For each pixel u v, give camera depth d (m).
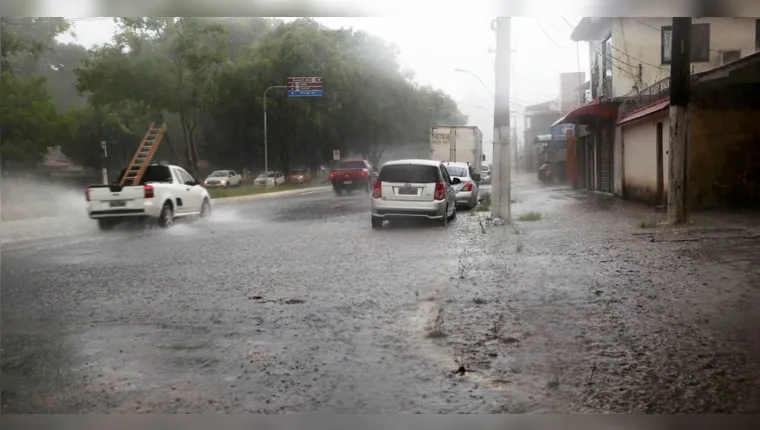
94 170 58.38
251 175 64.38
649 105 22.27
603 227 15.97
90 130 53.91
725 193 19.20
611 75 28.50
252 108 51.25
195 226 19.30
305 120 51.19
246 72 50.94
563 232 15.20
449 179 19.12
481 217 19.84
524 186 43.31
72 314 7.92
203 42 40.53
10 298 8.91
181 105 42.00
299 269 11.10
